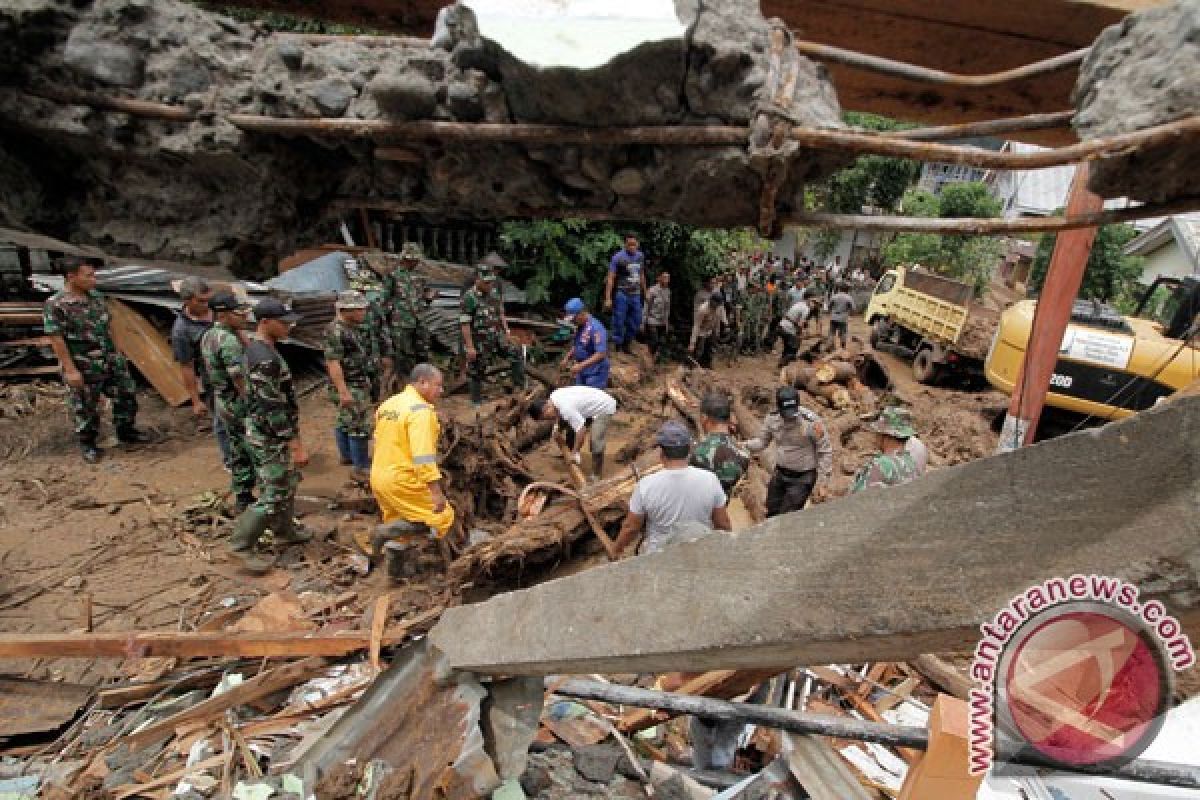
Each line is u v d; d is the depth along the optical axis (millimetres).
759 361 12789
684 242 11867
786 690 3314
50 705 3156
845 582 1154
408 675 2232
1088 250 5062
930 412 9781
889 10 1285
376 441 4297
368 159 1370
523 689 2258
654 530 3727
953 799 1839
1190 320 7520
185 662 3482
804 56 1206
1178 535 857
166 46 1257
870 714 3312
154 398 7238
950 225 1120
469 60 1164
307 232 1521
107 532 4867
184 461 6047
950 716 1804
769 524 1294
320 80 1261
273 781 2412
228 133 1252
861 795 2186
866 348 11859
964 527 1035
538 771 2674
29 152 1373
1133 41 926
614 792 2654
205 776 2686
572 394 5832
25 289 7816
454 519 4742
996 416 9695
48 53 1224
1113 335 7379
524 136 1170
